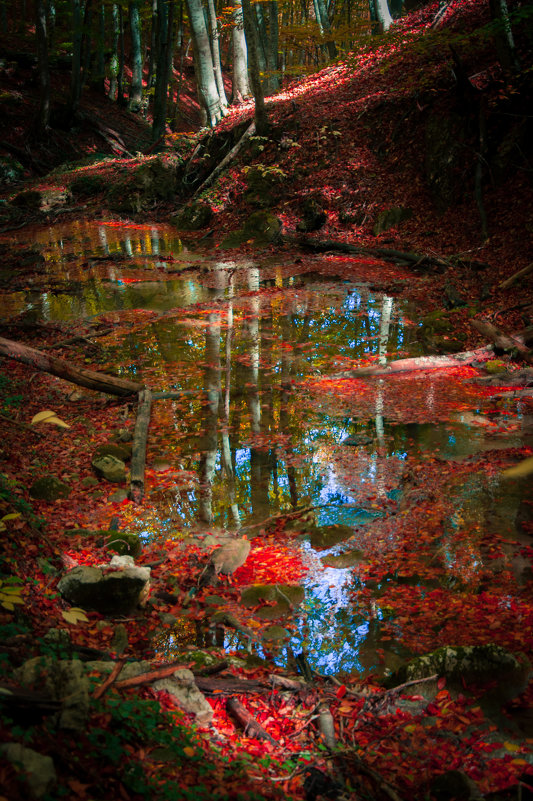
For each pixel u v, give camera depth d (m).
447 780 3.54
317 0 30.56
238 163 24.73
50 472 7.68
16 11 47.16
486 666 4.43
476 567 5.87
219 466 7.95
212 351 11.95
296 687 4.43
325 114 23.45
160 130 36.44
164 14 35.69
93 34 38.75
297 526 6.69
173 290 16.39
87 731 3.24
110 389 9.59
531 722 4.10
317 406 9.57
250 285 16.66
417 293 15.03
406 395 9.90
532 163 16.89
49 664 3.70
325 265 18.19
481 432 8.59
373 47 23.08
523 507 6.78
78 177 30.84
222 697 4.32
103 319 14.05
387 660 4.87
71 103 37.78
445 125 18.97
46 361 9.48
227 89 48.91
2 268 19.06
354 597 5.59
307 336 12.69
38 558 5.69
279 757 3.81
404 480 7.46
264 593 5.62
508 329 12.09
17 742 2.89
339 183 21.33
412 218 19.11
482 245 16.47
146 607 5.51
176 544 6.44
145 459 8.02
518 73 17.61
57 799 2.68
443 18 21.98
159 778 3.19
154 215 26.42
